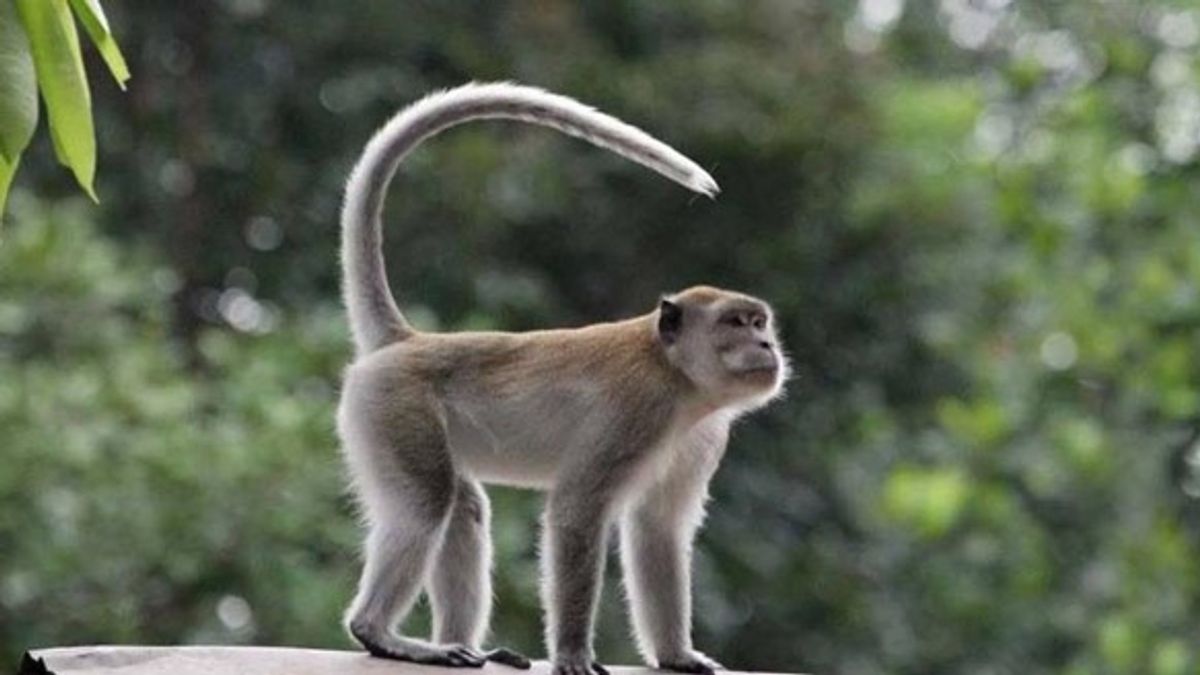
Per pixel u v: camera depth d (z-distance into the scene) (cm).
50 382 1762
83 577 1706
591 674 947
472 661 930
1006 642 2236
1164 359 1933
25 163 2286
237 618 1747
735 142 2295
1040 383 2117
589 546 965
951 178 2345
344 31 2445
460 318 2217
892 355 2322
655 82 2323
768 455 2298
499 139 2311
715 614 2158
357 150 2397
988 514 2094
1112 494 2164
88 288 1889
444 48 2412
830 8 2514
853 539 2305
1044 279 2083
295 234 2419
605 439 970
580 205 2291
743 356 982
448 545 993
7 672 1677
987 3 2850
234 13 2466
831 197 2322
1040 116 2239
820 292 2316
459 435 996
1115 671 2017
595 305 2312
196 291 2406
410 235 2233
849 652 2258
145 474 1748
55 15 693
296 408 1811
